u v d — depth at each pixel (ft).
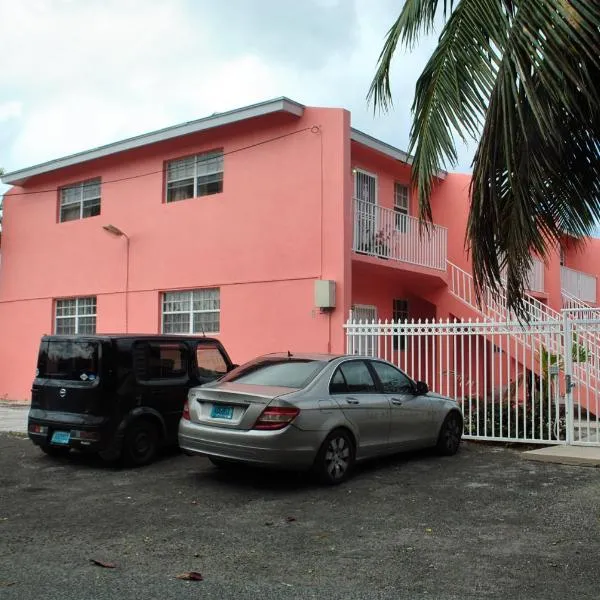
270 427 23.16
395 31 19.65
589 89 16.76
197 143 49.24
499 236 18.33
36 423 28.96
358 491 23.93
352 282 49.47
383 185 53.06
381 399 27.37
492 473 27.12
